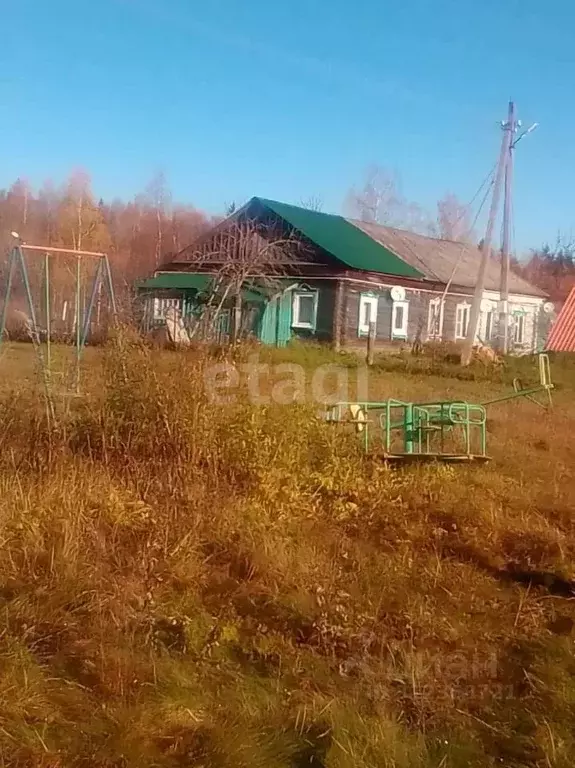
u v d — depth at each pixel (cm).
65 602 463
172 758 340
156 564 527
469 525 658
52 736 347
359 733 354
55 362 896
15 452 683
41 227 4978
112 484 645
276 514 641
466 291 3197
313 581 520
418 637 458
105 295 1092
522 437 1051
